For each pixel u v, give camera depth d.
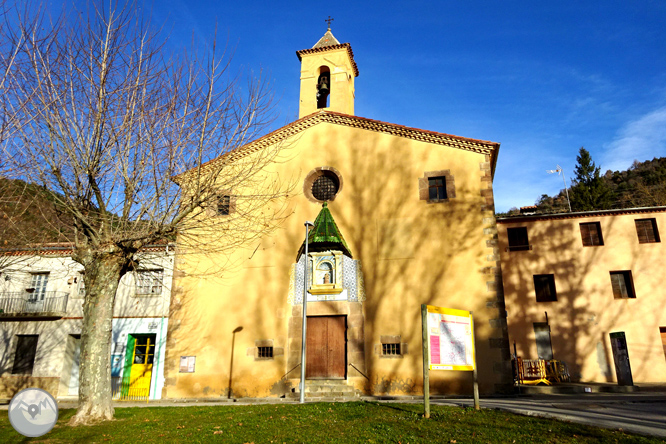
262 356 17.39
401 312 16.75
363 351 16.59
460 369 10.22
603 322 21.95
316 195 19.25
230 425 9.62
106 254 11.30
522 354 22.14
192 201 11.93
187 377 17.52
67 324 20.28
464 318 10.70
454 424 8.80
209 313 18.11
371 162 18.84
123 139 11.70
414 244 17.39
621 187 50.16
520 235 24.02
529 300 22.78
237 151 13.43
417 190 18.06
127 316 19.62
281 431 8.80
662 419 9.19
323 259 17.66
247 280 18.17
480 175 17.78
